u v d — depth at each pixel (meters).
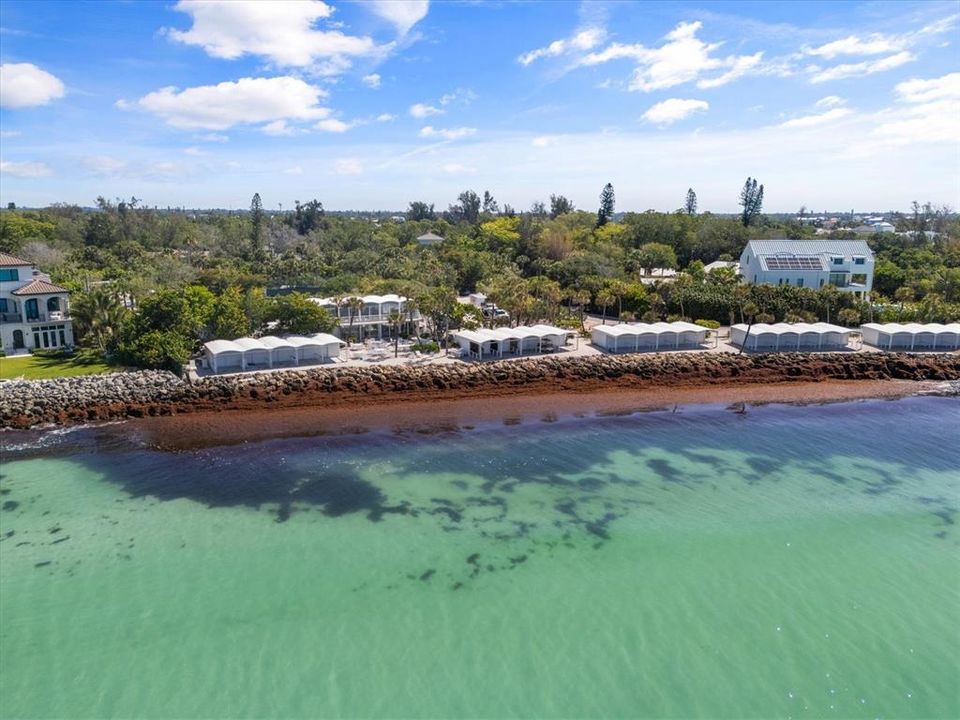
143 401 56.28
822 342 80.94
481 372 65.75
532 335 73.69
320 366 66.12
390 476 43.50
